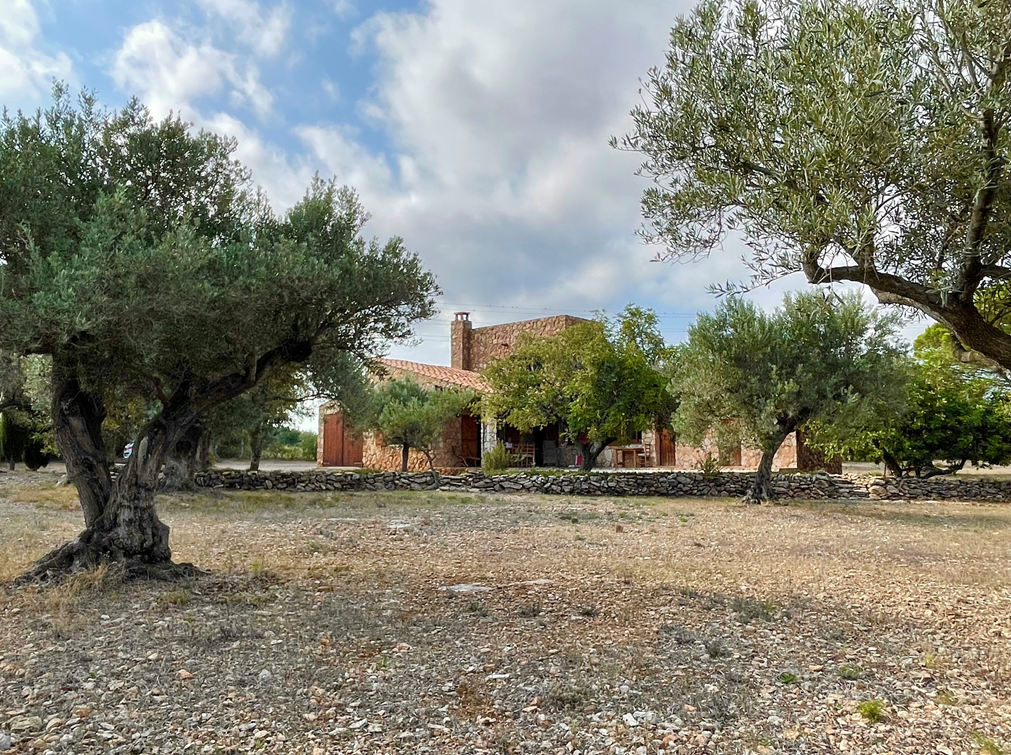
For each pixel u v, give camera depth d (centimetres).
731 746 368
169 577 746
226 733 374
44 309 557
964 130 427
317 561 900
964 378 1919
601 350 2172
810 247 473
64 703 409
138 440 772
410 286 823
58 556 741
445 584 759
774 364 1647
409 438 2238
